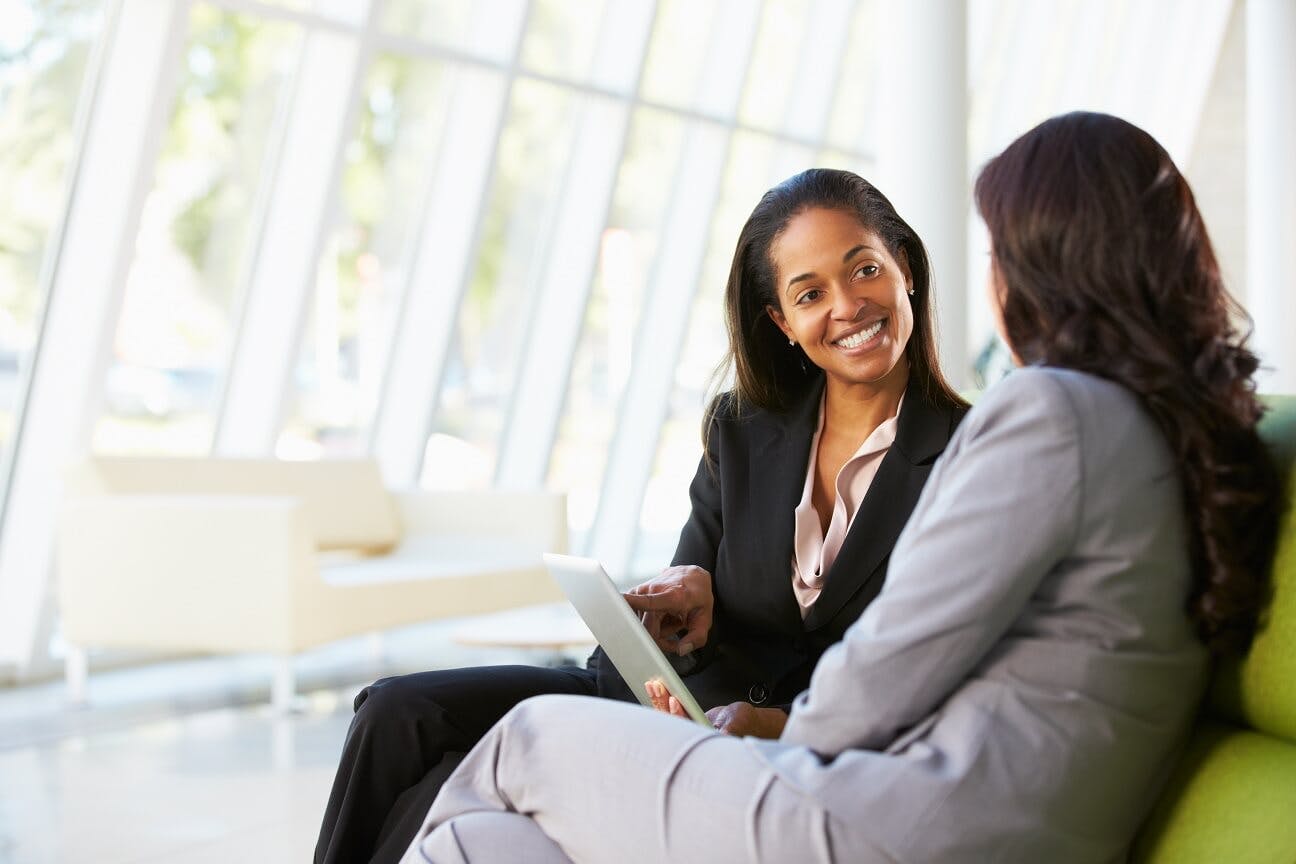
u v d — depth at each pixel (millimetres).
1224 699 1801
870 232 2303
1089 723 1594
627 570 9547
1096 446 1588
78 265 6156
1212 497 1636
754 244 2402
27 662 6242
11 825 4066
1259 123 10820
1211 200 14203
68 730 5328
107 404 6480
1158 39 13914
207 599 5648
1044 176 1740
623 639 2125
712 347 9797
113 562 5746
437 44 7410
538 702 1882
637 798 1723
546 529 6871
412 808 2248
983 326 11422
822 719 1653
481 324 8273
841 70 9984
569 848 1791
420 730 2318
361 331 7551
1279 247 10688
